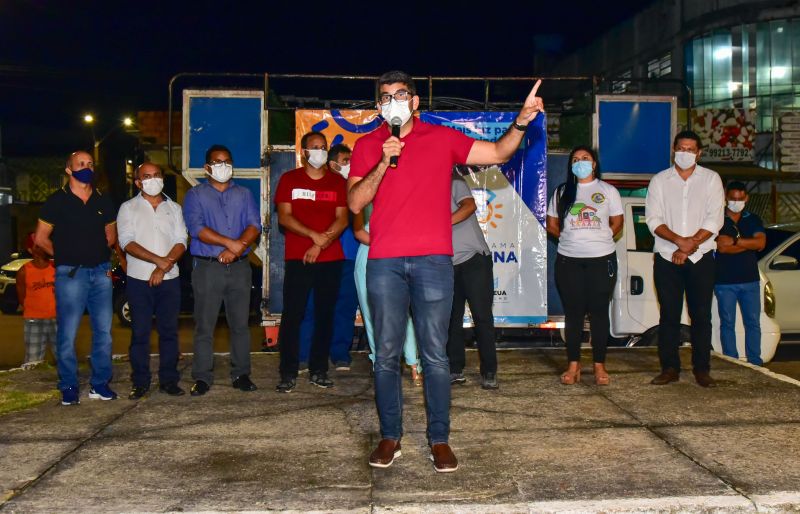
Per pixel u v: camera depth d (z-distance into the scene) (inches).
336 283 271.4
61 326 247.8
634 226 354.9
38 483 175.9
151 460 191.3
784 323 415.5
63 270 247.1
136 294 257.9
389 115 168.7
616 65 1384.1
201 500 165.0
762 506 159.8
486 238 352.2
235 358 267.9
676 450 193.6
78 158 248.4
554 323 355.6
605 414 228.4
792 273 419.2
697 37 1130.0
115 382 284.4
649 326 347.9
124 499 166.1
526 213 353.1
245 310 267.3
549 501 161.6
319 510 159.0
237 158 366.9
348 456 193.0
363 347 361.7
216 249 262.2
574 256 268.2
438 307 177.3
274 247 361.4
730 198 315.6
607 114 380.8
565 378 270.1
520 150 353.4
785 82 1045.8
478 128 353.4
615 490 167.5
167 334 262.7
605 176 380.8
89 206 250.2
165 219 261.4
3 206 1013.2
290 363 265.3
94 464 188.5
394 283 177.3
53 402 252.5
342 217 269.3
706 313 263.3
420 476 177.6
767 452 191.5
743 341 350.0
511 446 198.7
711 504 159.8
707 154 789.9
